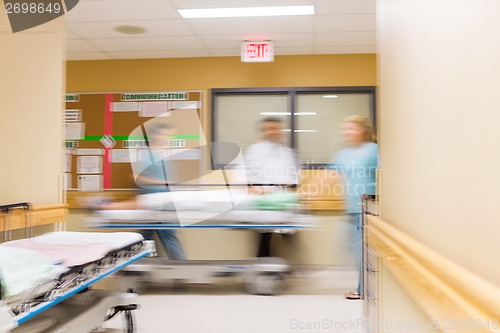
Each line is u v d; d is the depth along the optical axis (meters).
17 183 2.62
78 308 2.21
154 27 4.30
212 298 3.88
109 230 4.41
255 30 4.38
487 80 0.82
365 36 4.54
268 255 4.34
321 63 5.13
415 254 1.18
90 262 1.83
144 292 4.09
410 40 1.52
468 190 0.94
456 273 0.84
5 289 1.37
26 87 2.72
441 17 1.13
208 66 5.24
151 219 3.99
